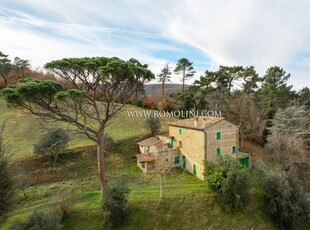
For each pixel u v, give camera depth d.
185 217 17.92
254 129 40.38
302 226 19.27
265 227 18.38
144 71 18.75
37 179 25.45
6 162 13.33
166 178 26.30
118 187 17.88
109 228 16.47
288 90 44.44
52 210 17.70
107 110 19.52
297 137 30.97
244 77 45.38
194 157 27.44
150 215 17.77
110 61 16.64
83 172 27.70
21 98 15.40
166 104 55.03
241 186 19.02
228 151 27.89
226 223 17.84
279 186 19.66
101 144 19.53
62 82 19.38
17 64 65.00
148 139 35.25
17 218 17.41
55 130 28.97
